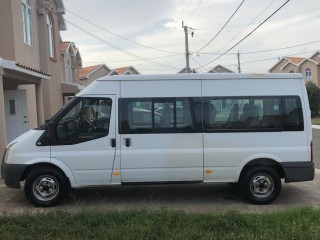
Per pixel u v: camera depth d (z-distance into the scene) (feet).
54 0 69.00
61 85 72.69
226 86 25.32
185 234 18.07
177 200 26.35
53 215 20.86
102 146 24.81
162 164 24.93
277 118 25.35
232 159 25.13
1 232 18.72
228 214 20.66
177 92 25.14
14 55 41.52
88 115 24.99
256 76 25.44
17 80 42.42
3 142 35.06
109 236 18.01
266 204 25.23
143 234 18.04
